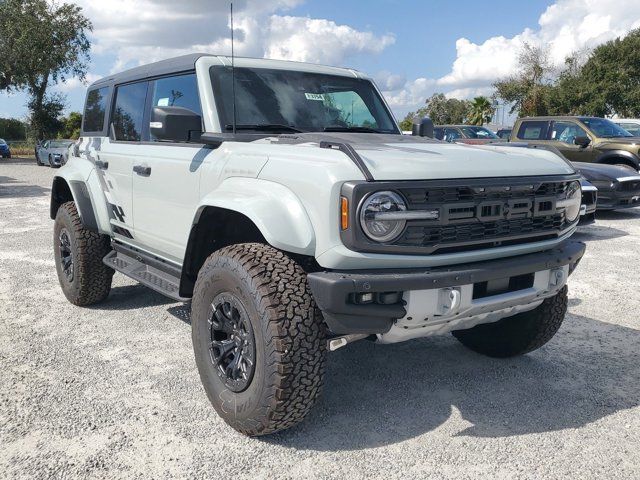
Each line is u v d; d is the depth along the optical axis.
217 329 3.22
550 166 3.41
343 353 4.34
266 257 3.01
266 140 3.61
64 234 5.39
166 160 4.03
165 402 3.54
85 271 5.18
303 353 2.86
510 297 3.18
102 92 5.44
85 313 5.25
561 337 4.74
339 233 2.76
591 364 4.18
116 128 5.00
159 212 4.16
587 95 46.06
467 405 3.53
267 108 4.00
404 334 3.02
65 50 38.47
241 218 3.44
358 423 3.30
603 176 10.37
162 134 3.42
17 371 3.96
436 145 3.57
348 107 4.45
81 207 5.07
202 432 3.19
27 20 37.53
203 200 3.30
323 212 2.78
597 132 12.74
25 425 3.24
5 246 8.32
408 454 3.00
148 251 4.61
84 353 4.30
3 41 37.38
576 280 6.51
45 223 10.41
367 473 2.83
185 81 4.10
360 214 2.72
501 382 3.86
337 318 2.79
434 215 2.86
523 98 53.84
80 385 3.76
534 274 3.29
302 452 3.00
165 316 5.18
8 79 38.31
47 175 22.11
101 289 5.31
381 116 4.64
